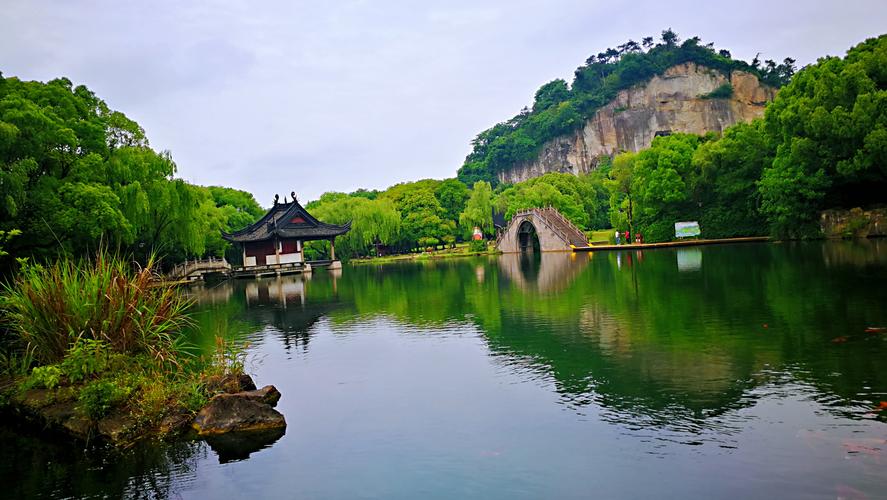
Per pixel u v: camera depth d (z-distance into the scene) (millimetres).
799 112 54031
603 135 196625
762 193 61875
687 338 17031
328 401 13344
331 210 91750
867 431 9594
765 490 7988
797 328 17156
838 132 50062
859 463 8547
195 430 11773
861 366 12953
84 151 34156
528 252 88500
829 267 31844
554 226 83250
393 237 98438
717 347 15648
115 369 13055
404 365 16375
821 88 52812
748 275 31734
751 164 69312
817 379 12305
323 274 66000
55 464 10680
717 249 56656
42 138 27516
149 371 13672
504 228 92938
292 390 14438
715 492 8031
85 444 11562
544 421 11109
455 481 8898
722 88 192125
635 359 15141
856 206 56500
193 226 47969
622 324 20094
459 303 29531
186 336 22703
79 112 35062
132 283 14469
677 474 8625
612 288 30984
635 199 85062
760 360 14031
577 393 12664
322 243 94438
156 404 12211
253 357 18594
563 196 102438
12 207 23719
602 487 8398
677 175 76188
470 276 47312
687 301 24078
